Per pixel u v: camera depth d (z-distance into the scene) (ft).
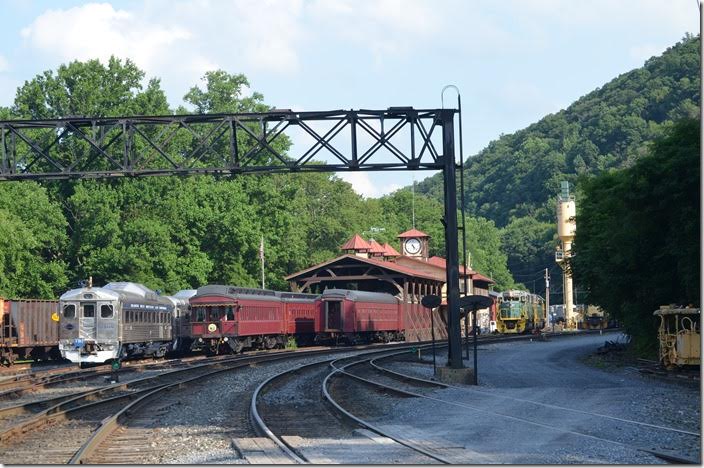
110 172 95.04
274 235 245.86
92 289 132.05
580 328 357.82
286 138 266.98
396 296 227.81
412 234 310.65
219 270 228.63
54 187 226.58
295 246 272.72
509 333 277.64
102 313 131.64
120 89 236.63
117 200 215.51
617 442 48.47
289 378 99.71
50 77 234.79
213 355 161.17
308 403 72.84
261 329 169.68
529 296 296.71
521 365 120.06
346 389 85.76
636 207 106.22
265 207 248.73
